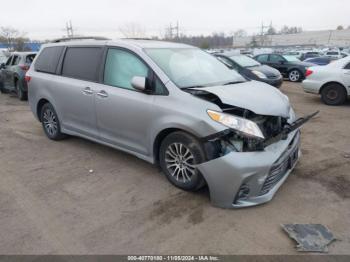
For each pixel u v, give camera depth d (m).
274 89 3.78
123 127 3.73
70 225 2.81
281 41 76.31
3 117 7.19
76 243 2.57
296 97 9.29
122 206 3.11
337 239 2.55
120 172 3.89
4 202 3.24
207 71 3.88
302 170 3.85
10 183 3.67
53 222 2.87
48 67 4.91
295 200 3.14
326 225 2.73
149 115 3.36
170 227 2.75
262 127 3.02
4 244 2.57
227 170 2.78
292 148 3.26
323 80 7.94
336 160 4.16
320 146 4.75
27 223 2.86
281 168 3.10
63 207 3.12
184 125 3.01
